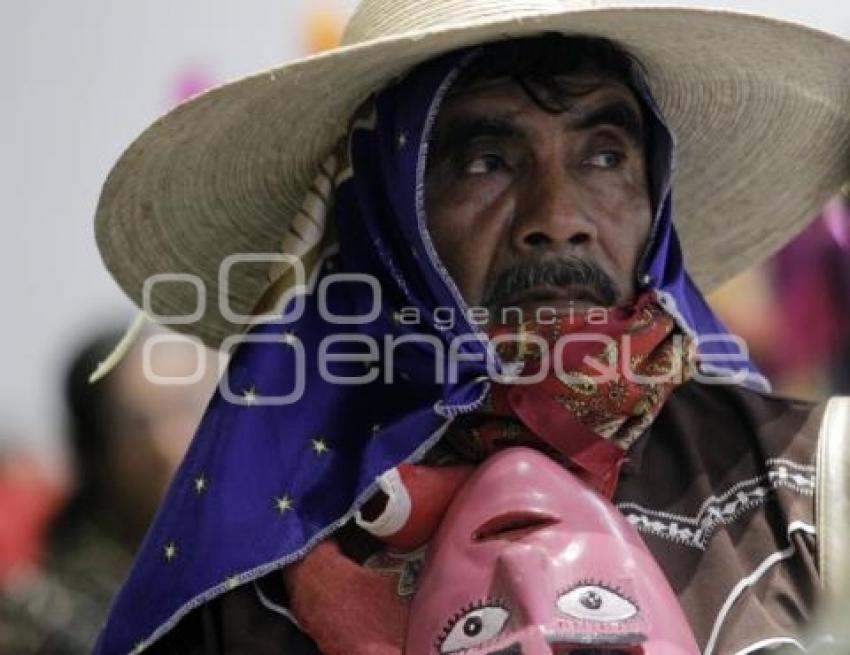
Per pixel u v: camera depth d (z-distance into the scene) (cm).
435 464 595
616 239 587
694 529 586
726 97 623
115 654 590
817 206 655
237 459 587
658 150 597
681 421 605
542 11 579
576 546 547
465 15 588
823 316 844
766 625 562
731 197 653
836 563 575
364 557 588
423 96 588
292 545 578
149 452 827
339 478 585
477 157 590
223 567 578
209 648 587
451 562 554
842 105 621
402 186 589
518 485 559
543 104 586
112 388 827
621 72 594
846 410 601
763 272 849
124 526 825
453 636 545
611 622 536
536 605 536
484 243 588
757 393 614
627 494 590
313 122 616
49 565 802
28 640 777
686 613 572
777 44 595
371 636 565
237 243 645
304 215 614
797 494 587
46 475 852
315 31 882
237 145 614
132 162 604
